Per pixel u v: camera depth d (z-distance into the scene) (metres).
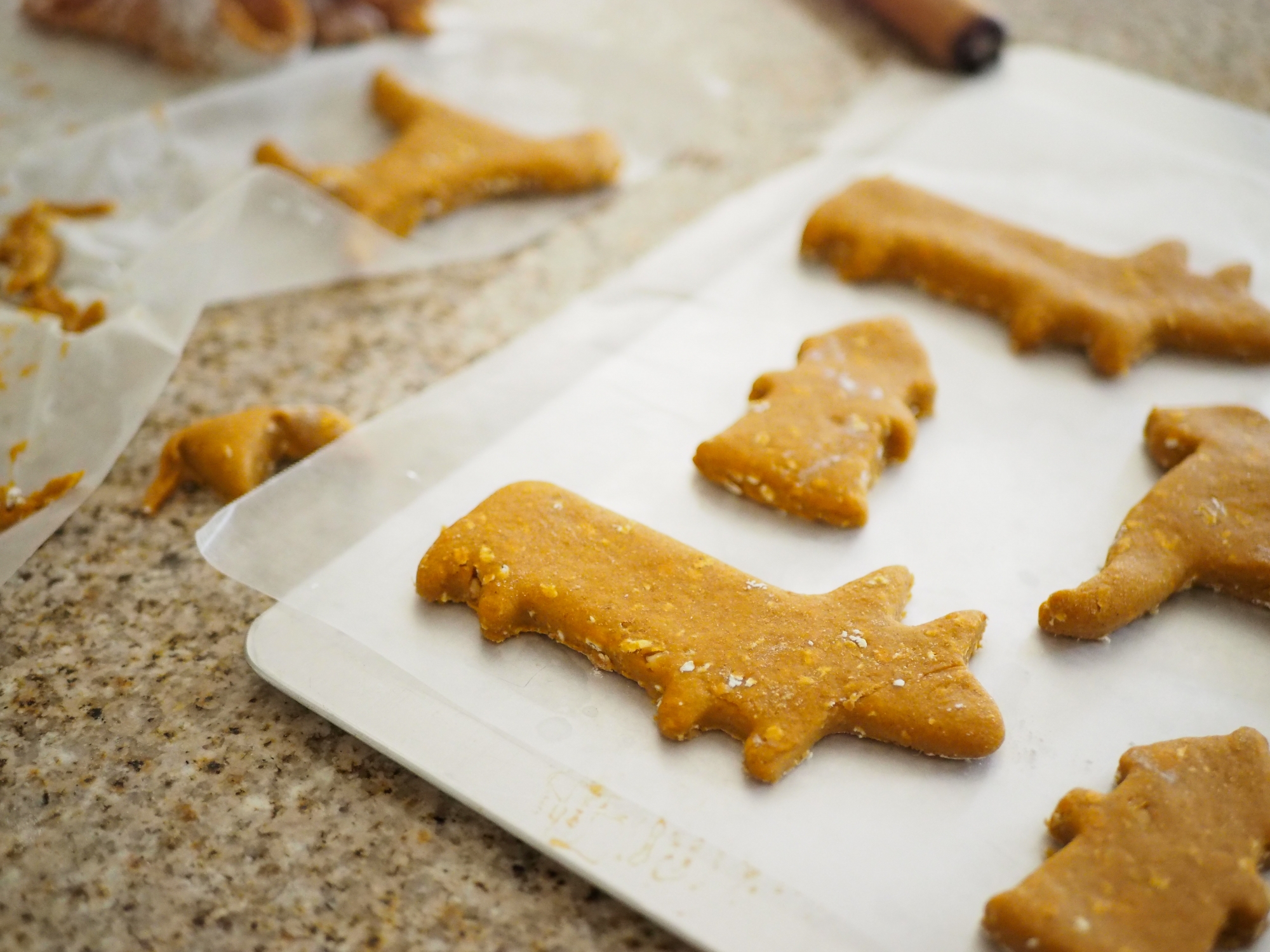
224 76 0.33
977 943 0.15
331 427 0.22
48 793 0.17
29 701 0.19
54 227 0.27
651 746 0.17
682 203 0.30
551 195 0.30
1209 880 0.15
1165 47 0.35
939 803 0.17
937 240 0.25
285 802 0.17
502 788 0.17
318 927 0.16
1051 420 0.23
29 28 0.35
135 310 0.24
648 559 0.19
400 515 0.21
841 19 0.36
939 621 0.18
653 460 0.22
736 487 0.21
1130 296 0.24
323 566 0.20
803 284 0.26
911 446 0.22
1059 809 0.16
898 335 0.24
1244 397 0.23
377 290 0.27
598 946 0.16
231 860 0.16
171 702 0.18
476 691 0.18
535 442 0.22
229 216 0.26
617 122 0.32
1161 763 0.16
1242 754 0.17
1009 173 0.29
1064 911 0.15
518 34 0.35
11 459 0.22
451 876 0.16
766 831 0.16
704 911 0.15
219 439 0.22
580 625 0.18
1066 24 0.36
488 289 0.27
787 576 0.20
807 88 0.34
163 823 0.17
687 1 0.37
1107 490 0.21
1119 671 0.18
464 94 0.33
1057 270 0.25
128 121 0.30
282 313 0.26
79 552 0.21
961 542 0.20
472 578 0.19
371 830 0.17
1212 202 0.28
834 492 0.20
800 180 0.29
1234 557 0.19
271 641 0.19
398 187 0.28
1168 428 0.22
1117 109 0.31
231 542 0.20
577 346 0.25
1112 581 0.19
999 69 0.33
